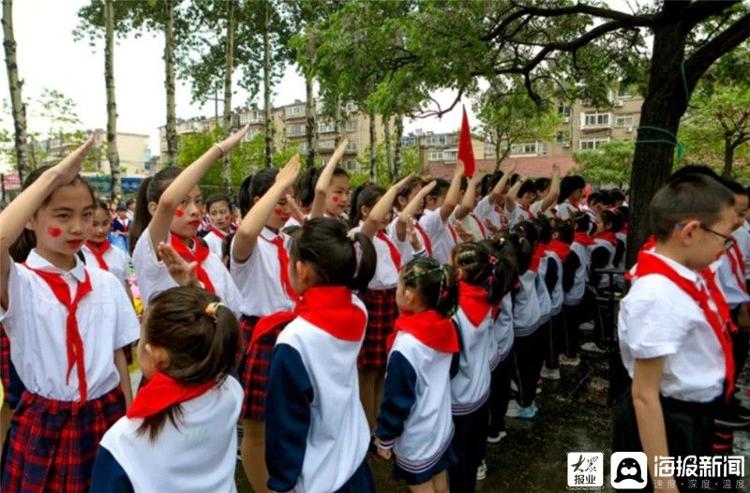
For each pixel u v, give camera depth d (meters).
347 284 1.90
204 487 1.51
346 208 3.77
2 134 18.38
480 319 2.64
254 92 17.34
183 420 1.44
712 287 1.87
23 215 1.63
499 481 3.01
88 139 1.78
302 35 5.61
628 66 6.74
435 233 3.90
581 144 37.16
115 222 9.27
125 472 1.39
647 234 4.25
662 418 1.64
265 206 2.41
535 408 3.88
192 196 2.49
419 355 2.24
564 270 4.78
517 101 7.96
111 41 11.70
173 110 12.76
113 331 2.01
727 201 1.67
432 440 2.29
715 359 1.69
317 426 1.81
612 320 4.03
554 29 6.47
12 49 9.74
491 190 5.28
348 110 20.94
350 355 1.91
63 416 1.83
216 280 2.57
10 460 1.85
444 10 4.77
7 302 1.73
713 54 4.02
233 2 14.07
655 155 4.25
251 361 2.50
